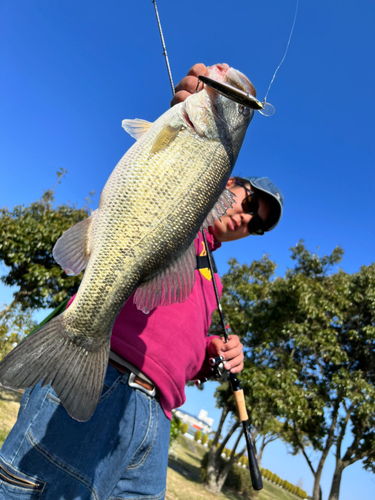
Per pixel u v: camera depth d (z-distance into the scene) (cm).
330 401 1239
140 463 135
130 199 124
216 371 182
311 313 1195
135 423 129
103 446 123
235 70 154
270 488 2219
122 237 122
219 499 1136
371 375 1263
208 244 203
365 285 1285
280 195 226
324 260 1356
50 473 115
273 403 1161
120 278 121
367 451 1238
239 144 150
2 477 113
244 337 1446
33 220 1051
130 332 135
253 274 1536
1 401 770
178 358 142
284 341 1337
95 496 120
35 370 104
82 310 116
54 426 118
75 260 123
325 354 1230
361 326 1284
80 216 1156
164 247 127
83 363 112
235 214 217
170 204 128
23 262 1044
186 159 132
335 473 1275
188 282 134
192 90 164
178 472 1379
